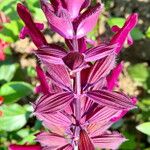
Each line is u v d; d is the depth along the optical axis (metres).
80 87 0.09
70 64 0.07
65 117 0.10
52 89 0.10
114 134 0.10
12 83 0.17
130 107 0.09
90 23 0.08
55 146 0.10
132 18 0.09
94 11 0.08
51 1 0.08
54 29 0.08
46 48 0.08
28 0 0.17
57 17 0.08
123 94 0.09
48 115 0.10
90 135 0.10
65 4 0.08
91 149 0.09
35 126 0.18
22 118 0.17
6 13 0.18
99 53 0.08
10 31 0.18
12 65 0.20
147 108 0.20
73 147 0.10
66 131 0.10
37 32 0.09
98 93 0.09
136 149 0.20
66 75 0.09
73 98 0.09
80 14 0.08
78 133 0.10
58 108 0.09
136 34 0.17
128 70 0.19
